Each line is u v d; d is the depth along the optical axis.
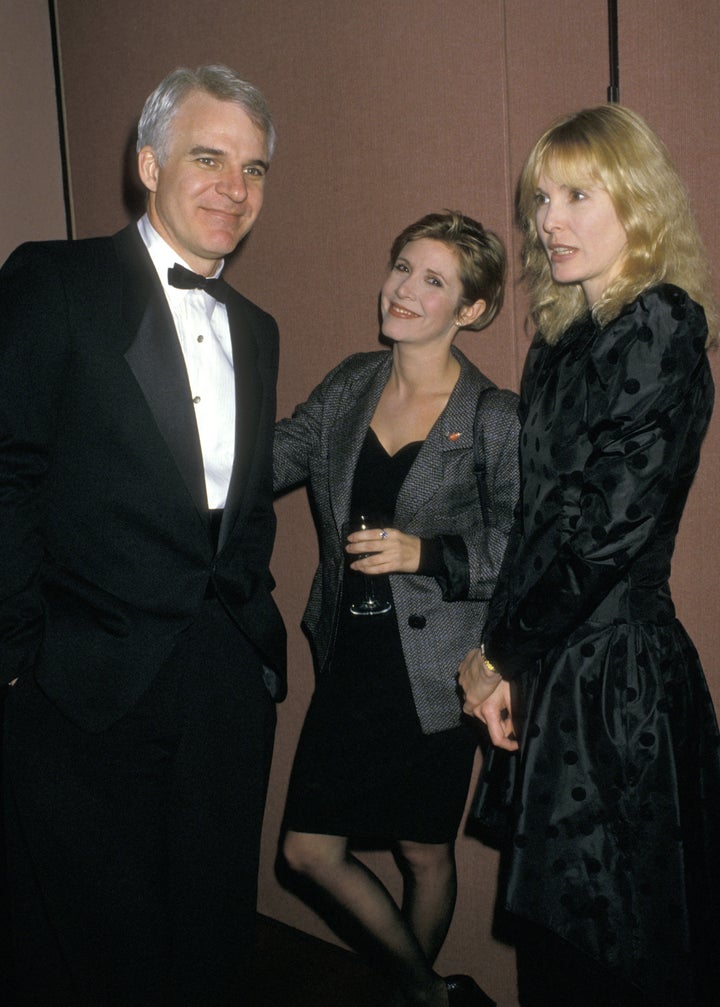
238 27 2.36
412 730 2.02
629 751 1.56
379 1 2.13
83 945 1.77
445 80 2.08
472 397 1.97
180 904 1.86
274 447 2.13
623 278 1.58
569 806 1.58
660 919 1.56
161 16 2.48
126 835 1.75
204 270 1.81
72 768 1.71
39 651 1.67
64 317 1.62
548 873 1.60
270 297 2.45
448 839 2.10
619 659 1.57
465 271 1.94
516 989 2.31
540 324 1.83
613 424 1.50
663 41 1.84
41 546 1.66
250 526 1.92
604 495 1.49
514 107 2.01
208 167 1.68
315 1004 2.32
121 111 2.62
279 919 2.69
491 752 1.86
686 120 1.84
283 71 2.31
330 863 2.10
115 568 1.69
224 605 1.79
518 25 1.97
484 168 2.06
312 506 2.45
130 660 1.69
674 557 2.01
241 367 1.86
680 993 1.56
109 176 2.69
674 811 1.55
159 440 1.68
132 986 1.79
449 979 2.23
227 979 1.97
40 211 2.78
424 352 2.00
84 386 1.64
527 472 1.70
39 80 2.73
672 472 1.49
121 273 1.70
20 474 1.60
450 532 1.99
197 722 1.80
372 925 2.10
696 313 1.49
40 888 1.75
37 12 2.70
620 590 1.59
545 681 1.61
